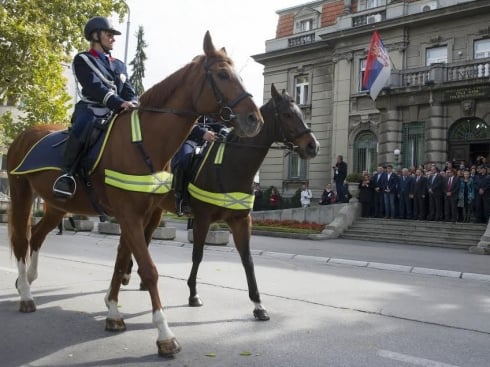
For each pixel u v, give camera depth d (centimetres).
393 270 1134
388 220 1912
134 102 520
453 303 736
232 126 463
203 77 470
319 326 570
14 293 686
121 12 1925
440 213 1823
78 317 576
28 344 475
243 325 563
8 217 610
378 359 459
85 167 511
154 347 474
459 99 2308
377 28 2741
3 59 1669
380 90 2445
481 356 479
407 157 2486
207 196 623
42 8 1719
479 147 2316
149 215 505
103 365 425
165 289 754
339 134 2906
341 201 2202
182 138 490
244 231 619
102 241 1523
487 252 1449
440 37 2561
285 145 670
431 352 486
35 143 589
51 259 1041
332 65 3028
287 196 3162
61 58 1847
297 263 1177
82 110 528
